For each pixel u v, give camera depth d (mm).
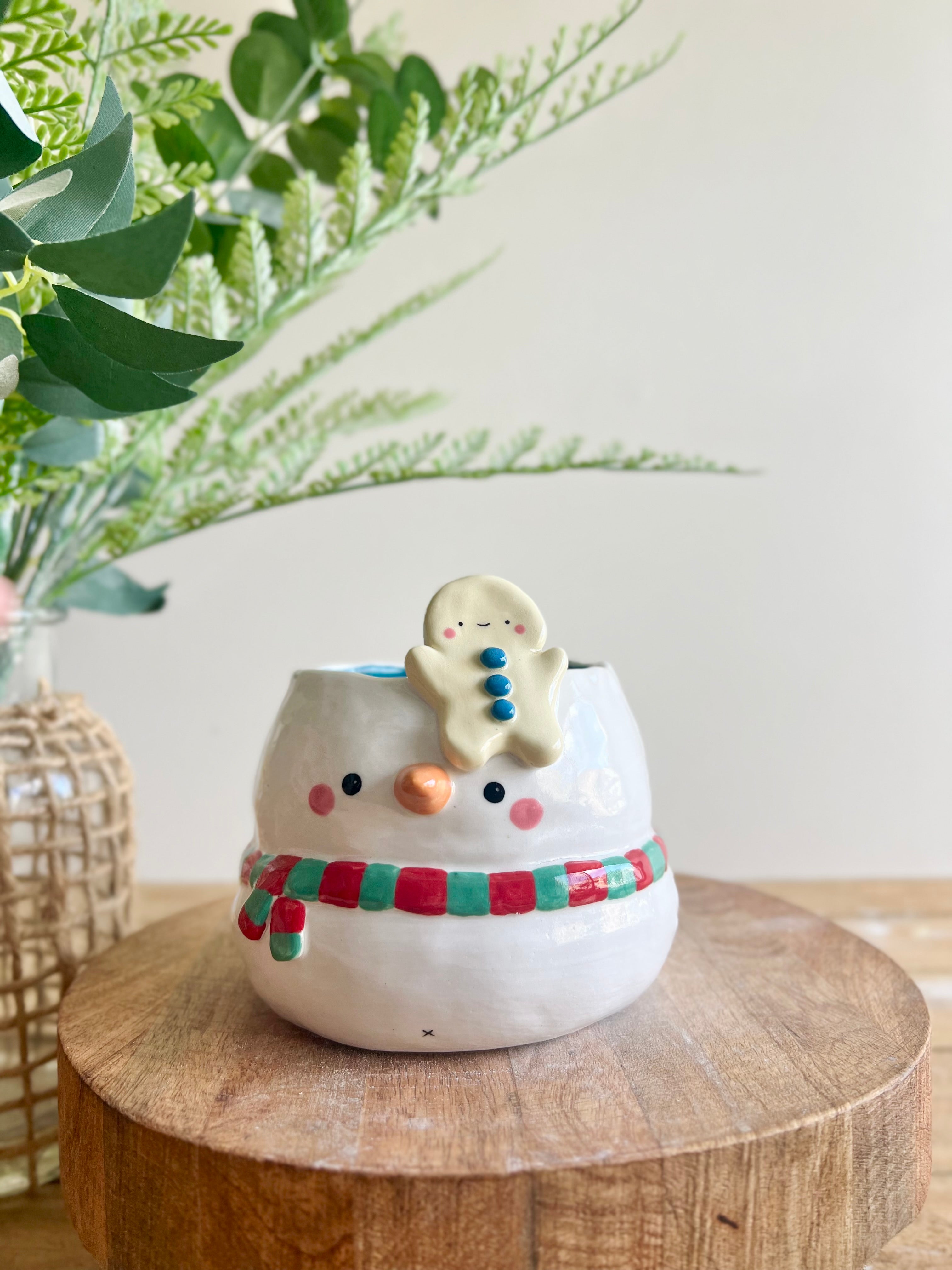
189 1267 334
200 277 473
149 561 921
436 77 579
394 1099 371
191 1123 348
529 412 929
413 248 907
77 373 335
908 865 974
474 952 392
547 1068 397
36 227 318
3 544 529
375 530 933
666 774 955
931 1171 463
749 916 591
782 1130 334
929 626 953
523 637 428
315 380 820
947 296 928
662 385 931
